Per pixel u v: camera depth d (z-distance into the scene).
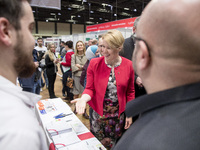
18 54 0.38
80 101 1.13
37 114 1.51
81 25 21.59
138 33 0.37
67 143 0.97
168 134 0.30
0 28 0.34
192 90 0.31
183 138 0.29
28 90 2.52
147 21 0.34
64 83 3.44
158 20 0.31
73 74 3.01
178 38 0.29
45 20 18.81
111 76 1.24
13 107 0.32
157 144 0.30
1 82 0.35
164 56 0.32
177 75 0.32
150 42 0.34
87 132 1.11
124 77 1.23
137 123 0.38
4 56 0.36
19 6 0.36
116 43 1.11
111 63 1.22
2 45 0.35
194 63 0.30
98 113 1.27
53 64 3.32
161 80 0.34
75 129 1.14
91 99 1.31
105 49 1.14
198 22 0.28
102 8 13.07
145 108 0.37
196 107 0.30
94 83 1.27
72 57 2.96
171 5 0.29
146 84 0.39
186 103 0.31
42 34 19.34
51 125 1.13
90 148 0.94
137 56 0.39
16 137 0.28
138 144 0.33
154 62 0.34
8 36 0.35
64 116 1.34
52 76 3.35
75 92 3.08
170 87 0.34
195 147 0.28
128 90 1.36
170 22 0.29
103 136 1.33
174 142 0.29
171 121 0.31
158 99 0.34
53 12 15.70
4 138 0.27
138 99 0.39
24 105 0.36
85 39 7.88
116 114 1.29
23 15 0.37
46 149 0.37
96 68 1.24
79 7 12.62
